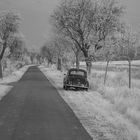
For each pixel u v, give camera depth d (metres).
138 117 12.95
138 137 9.77
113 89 23.70
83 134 10.17
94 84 28.06
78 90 26.17
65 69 60.19
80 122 12.21
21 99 19.17
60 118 12.99
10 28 38.56
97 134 10.20
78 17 33.72
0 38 38.59
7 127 11.05
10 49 47.00
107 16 33.06
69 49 45.56
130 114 13.79
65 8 33.75
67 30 35.44
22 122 12.00
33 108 15.59
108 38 33.50
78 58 40.34
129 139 9.59
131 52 30.92
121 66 63.88
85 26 34.34
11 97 20.17
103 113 14.26
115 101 18.05
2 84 31.47
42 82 35.31
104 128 11.13
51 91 24.66
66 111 14.83
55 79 40.44
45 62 132.62
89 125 11.66
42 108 15.65
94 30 34.03
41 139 9.41
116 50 31.42
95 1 33.44
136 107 15.85
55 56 69.19
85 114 14.05
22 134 10.01
